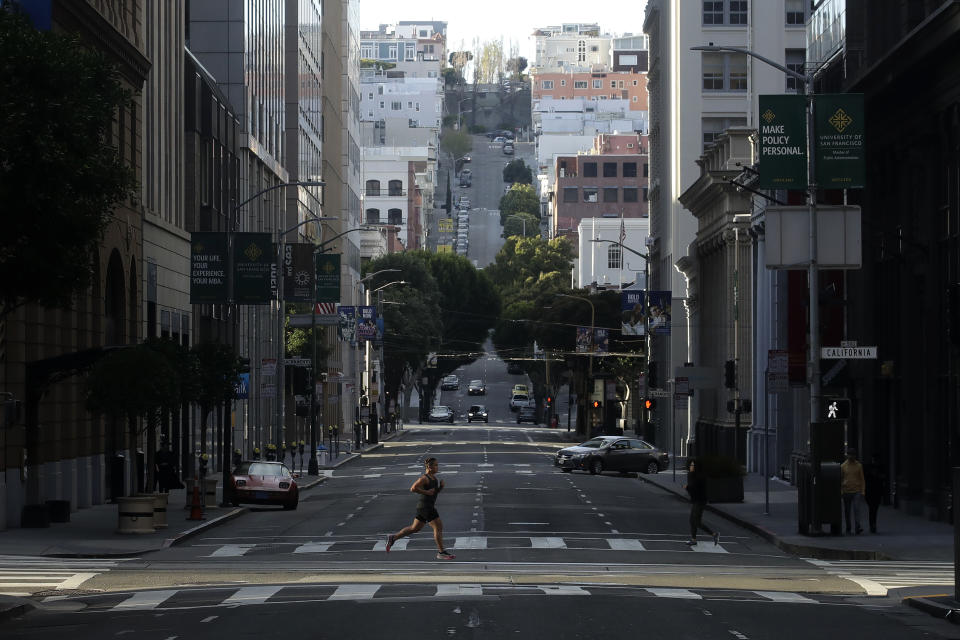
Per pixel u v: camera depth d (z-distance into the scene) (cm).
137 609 2100
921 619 1997
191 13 7656
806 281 5156
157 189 5497
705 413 8212
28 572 2723
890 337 4600
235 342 7369
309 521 4212
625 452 7075
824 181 3547
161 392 3597
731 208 7294
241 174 7675
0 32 2180
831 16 5141
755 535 3850
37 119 2141
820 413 3606
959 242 3803
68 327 4131
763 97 3544
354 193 13812
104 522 3881
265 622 1864
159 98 5541
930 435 4059
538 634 1728
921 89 4047
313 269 6781
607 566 2877
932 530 3734
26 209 2128
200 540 3591
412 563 2914
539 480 6294
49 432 3994
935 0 4038
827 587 2498
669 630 1795
